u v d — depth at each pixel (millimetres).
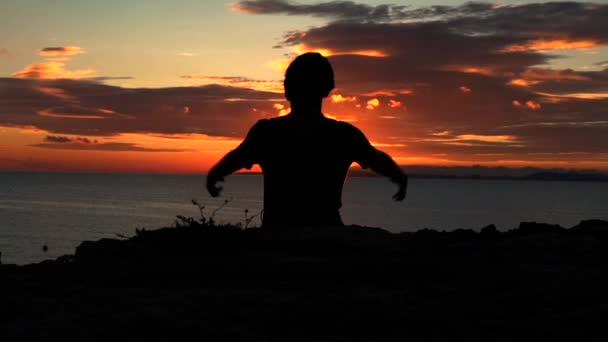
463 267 2951
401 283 2689
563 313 2201
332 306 2275
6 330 1960
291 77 4238
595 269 2846
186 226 3686
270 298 2385
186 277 2855
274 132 4164
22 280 2760
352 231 3902
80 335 1919
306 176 4160
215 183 4090
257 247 3557
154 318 2092
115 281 2793
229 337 1929
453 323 2107
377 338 1967
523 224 4359
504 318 2166
